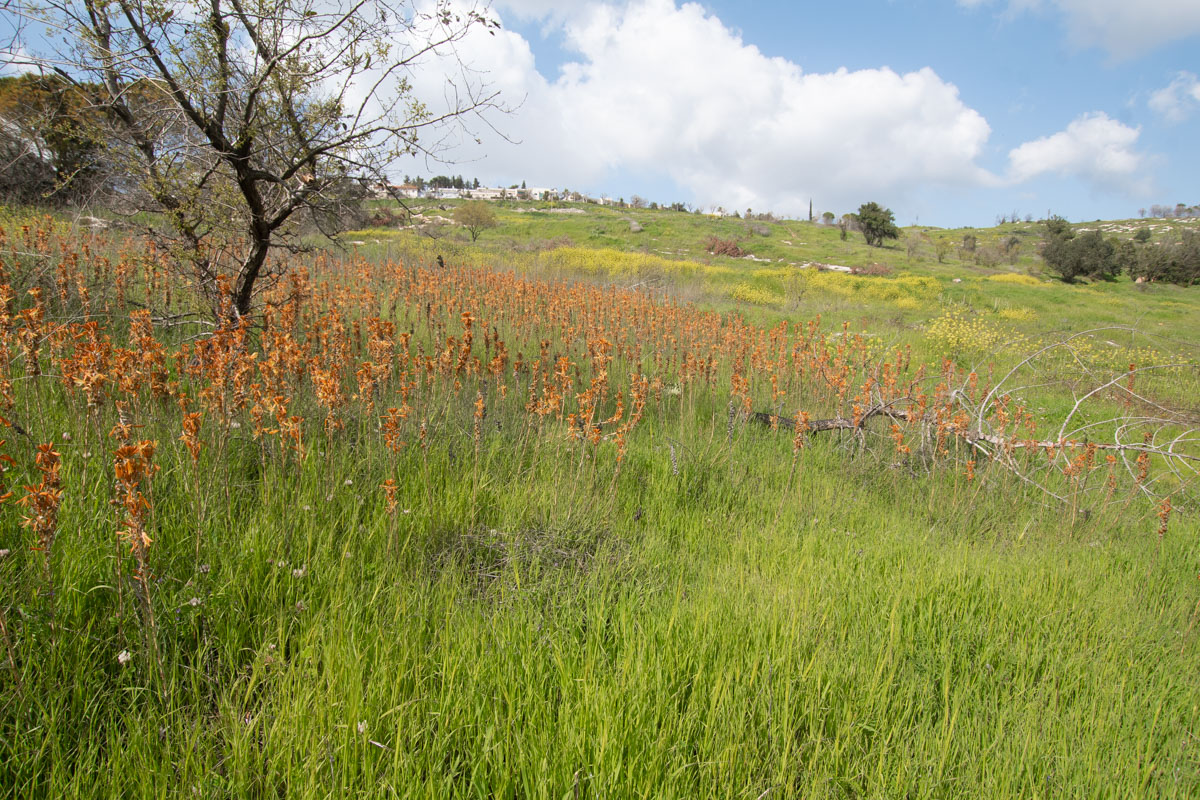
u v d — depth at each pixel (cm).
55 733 210
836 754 251
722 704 265
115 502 265
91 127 548
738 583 387
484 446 534
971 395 870
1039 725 292
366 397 443
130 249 855
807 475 621
